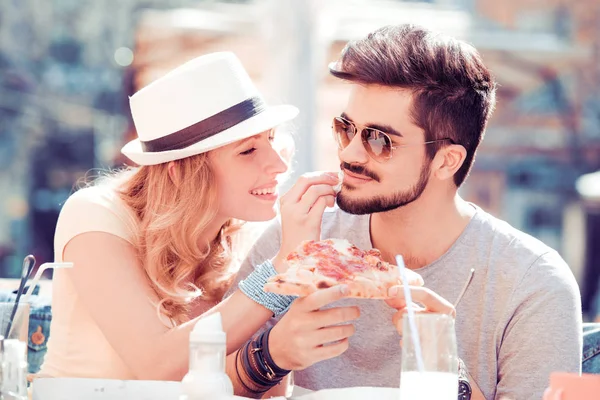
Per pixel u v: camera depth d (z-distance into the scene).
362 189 2.91
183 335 2.81
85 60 14.11
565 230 12.97
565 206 12.92
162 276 3.03
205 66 3.07
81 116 14.36
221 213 3.15
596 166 12.50
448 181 3.03
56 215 14.65
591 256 12.64
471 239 3.06
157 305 2.97
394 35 2.94
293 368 2.61
